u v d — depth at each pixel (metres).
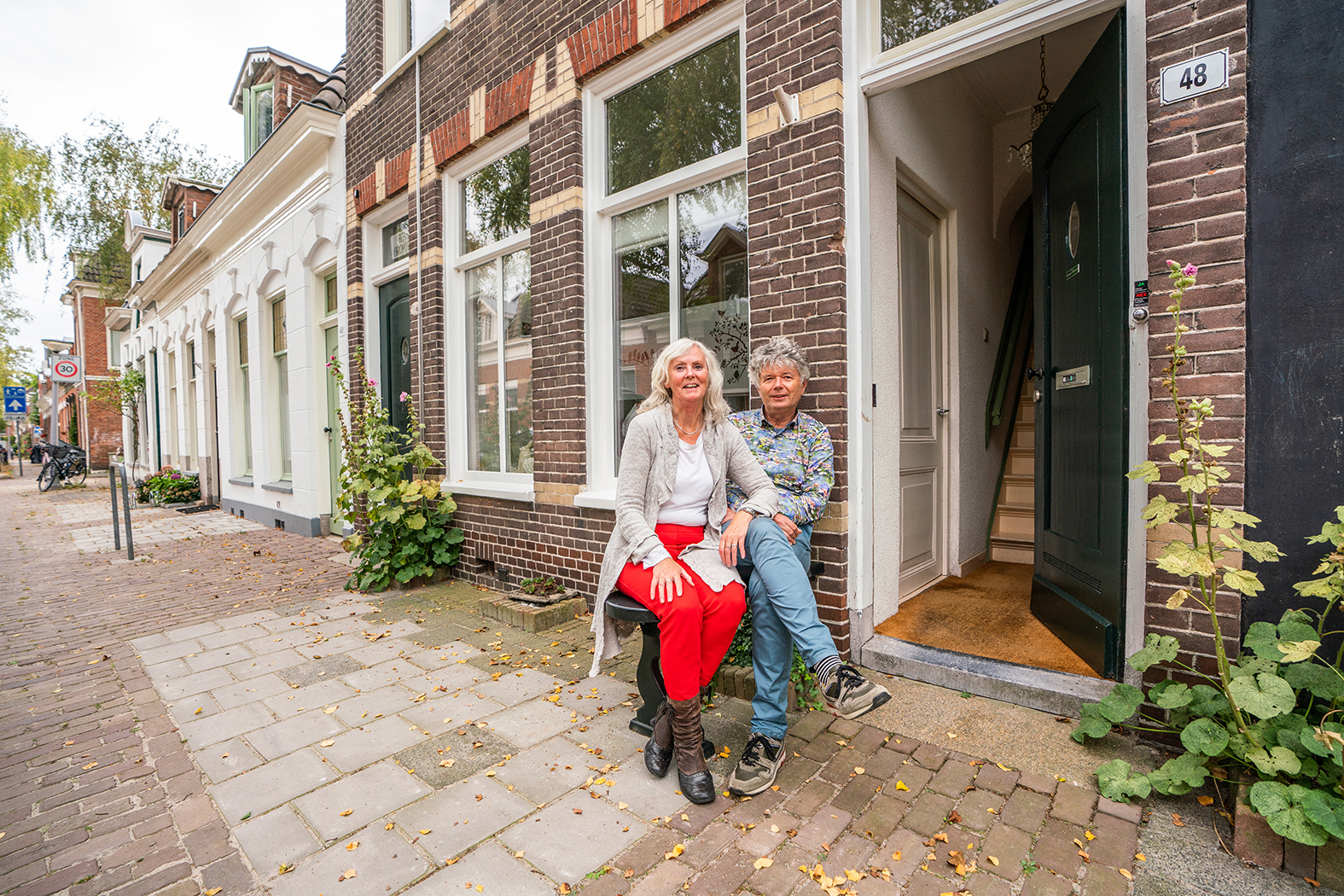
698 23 3.58
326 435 7.65
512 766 2.30
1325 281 1.99
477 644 3.65
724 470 2.44
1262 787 1.71
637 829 1.92
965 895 1.61
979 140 4.75
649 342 4.17
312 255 7.46
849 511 3.00
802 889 1.65
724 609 2.08
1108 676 2.50
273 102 9.61
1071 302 2.95
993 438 5.00
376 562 5.04
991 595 3.86
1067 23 2.53
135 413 17.95
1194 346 2.19
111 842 1.93
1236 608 2.14
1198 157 2.17
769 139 3.17
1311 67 2.00
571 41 4.23
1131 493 2.39
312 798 2.14
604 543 4.08
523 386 5.09
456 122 5.24
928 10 2.99
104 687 3.17
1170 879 1.65
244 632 3.98
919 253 4.02
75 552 7.03
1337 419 1.98
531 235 4.59
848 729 2.49
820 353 2.99
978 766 2.19
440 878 1.72
